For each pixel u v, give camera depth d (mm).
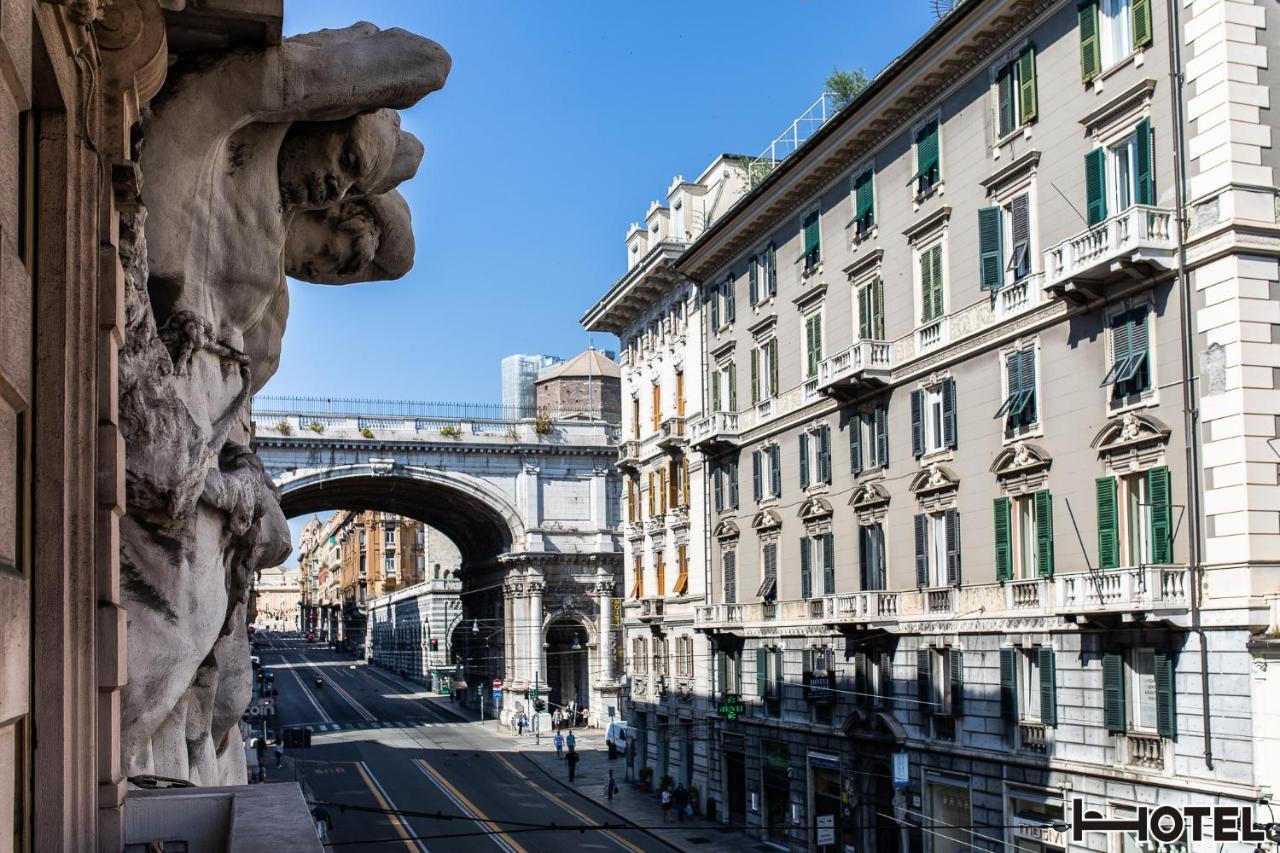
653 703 47812
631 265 51562
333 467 65625
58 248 5641
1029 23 25000
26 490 5344
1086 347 23375
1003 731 25578
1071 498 23688
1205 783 20297
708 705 41469
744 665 38469
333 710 86312
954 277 27641
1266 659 19281
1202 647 20469
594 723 72625
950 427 27594
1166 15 21641
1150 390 21859
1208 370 20594
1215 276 20562
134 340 8062
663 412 46875
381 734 71438
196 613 9344
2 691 3824
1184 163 21281
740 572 38969
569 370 82438
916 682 28844
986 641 26172
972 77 26984
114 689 6574
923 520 28688
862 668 31375
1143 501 22078
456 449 68938
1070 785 23516
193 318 9430
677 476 45594
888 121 30203
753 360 38250
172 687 8930
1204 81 20859
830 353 33375
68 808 5598
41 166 5629
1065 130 23984
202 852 7355
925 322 28750
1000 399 25938
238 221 10328
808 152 33156
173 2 8203
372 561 136625
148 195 9094
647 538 48656
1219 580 20281
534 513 70875
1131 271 21656
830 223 33469
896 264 30109
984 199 26578
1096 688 22953
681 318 45000
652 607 46375
